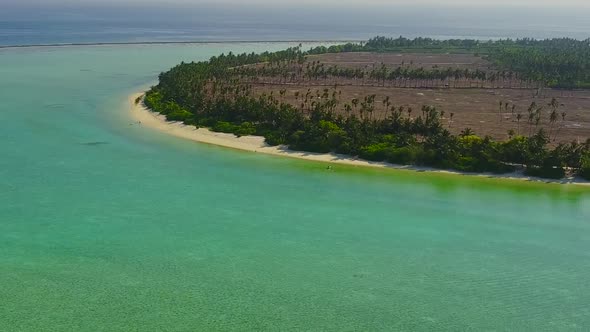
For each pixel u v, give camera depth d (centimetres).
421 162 10412
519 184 9594
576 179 9812
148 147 11406
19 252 6850
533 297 6209
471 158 10362
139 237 7338
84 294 6003
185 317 5659
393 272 6656
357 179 9750
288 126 11931
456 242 7450
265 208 8412
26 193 8700
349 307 5928
